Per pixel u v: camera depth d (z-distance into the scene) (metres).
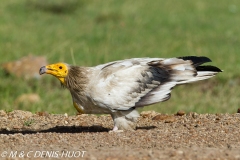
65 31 30.75
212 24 32.47
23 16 34.03
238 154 9.04
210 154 9.02
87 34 30.05
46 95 19.42
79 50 26.22
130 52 26.08
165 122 12.42
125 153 9.13
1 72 22.38
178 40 28.50
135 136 10.46
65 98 19.14
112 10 35.91
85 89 10.83
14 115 13.45
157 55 25.47
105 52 25.84
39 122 12.86
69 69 10.90
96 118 13.17
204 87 20.91
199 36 29.44
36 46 26.91
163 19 34.00
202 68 11.62
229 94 19.64
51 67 10.88
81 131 11.90
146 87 11.09
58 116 13.46
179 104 18.28
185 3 39.00
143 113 13.44
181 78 11.31
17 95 19.84
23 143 10.15
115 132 10.85
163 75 11.27
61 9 36.19
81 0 38.03
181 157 8.84
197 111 17.05
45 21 33.16
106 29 31.50
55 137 10.52
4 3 37.06
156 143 9.91
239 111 13.57
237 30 30.95
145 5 38.19
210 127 11.32
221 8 37.34
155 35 29.89
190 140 10.18
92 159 8.80
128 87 10.92
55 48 26.22
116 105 10.85
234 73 22.08
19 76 22.03
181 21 33.44
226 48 26.47
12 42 27.75
